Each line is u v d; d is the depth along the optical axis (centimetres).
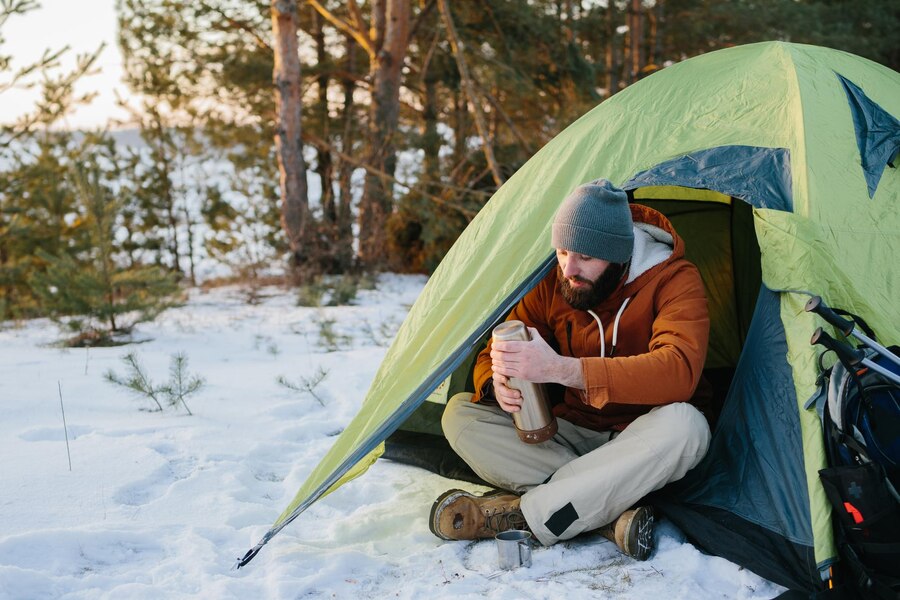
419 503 313
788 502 238
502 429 286
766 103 310
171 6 1350
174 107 1383
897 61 1889
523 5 1352
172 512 303
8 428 402
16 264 997
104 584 244
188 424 415
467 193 1205
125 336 707
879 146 298
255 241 1362
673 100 332
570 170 323
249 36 1430
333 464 274
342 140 1448
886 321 248
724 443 268
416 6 1423
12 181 1007
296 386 502
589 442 290
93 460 352
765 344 259
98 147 1345
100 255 739
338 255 1187
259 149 1426
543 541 262
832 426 227
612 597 229
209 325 778
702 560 246
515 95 1405
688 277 277
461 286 310
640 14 1652
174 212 1456
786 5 1652
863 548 214
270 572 253
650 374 255
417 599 233
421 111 1473
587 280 270
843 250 262
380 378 319
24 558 255
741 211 401
